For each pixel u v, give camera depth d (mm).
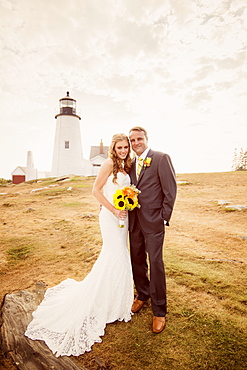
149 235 2711
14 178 46594
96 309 2711
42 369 2146
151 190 2752
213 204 9945
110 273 2812
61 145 36125
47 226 7957
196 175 21234
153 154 2805
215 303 3023
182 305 3008
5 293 3578
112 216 2924
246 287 3398
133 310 2984
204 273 3859
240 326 2578
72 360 2238
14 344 2457
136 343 2428
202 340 2408
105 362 2203
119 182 2945
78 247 5703
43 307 2947
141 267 3043
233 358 2164
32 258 5098
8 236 6879
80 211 10305
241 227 6758
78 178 25812
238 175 18953
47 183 25203
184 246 5262
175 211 9156
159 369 2096
